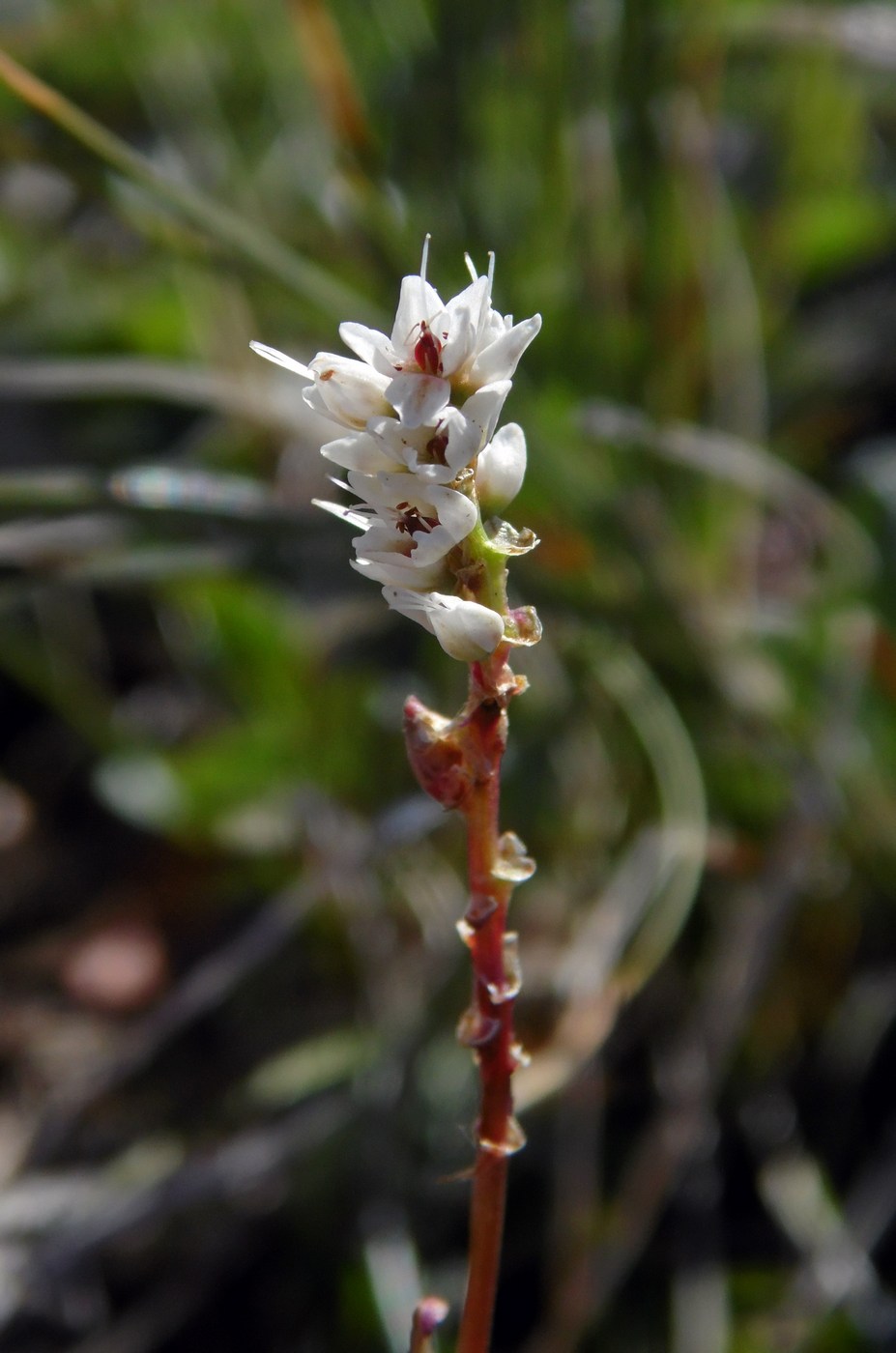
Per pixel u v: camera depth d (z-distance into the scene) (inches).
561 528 6.4
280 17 8.5
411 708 3.8
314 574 6.7
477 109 7.2
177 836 7.5
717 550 7.6
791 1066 6.5
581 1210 5.9
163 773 7.4
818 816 6.2
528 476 6.3
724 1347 5.6
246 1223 6.3
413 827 6.4
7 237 9.6
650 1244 6.0
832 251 8.7
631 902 6.1
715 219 7.8
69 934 7.7
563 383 7.4
